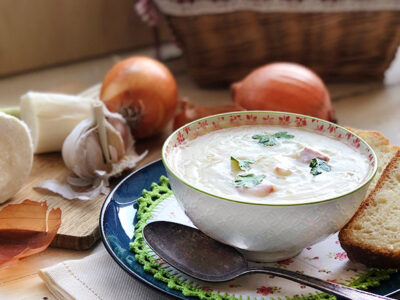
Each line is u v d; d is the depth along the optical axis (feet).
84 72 2.45
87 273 1.13
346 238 1.11
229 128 1.27
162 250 1.10
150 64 1.75
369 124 1.88
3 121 1.37
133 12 2.63
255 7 2.02
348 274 1.09
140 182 1.36
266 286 1.06
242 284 1.07
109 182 1.54
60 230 1.28
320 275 1.09
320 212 1.00
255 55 2.14
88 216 1.36
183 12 2.04
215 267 1.07
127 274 1.14
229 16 2.04
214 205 1.01
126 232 1.19
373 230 1.13
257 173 1.10
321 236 1.06
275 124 1.28
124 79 1.71
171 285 1.03
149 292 1.10
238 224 1.02
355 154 1.16
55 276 1.11
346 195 1.01
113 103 1.72
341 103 2.05
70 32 2.52
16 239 1.26
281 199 1.03
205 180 1.09
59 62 2.54
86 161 1.51
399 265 1.07
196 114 1.72
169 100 1.76
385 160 1.37
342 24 2.08
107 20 2.59
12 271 1.20
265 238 1.03
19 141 1.40
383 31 2.10
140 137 1.79
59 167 1.62
